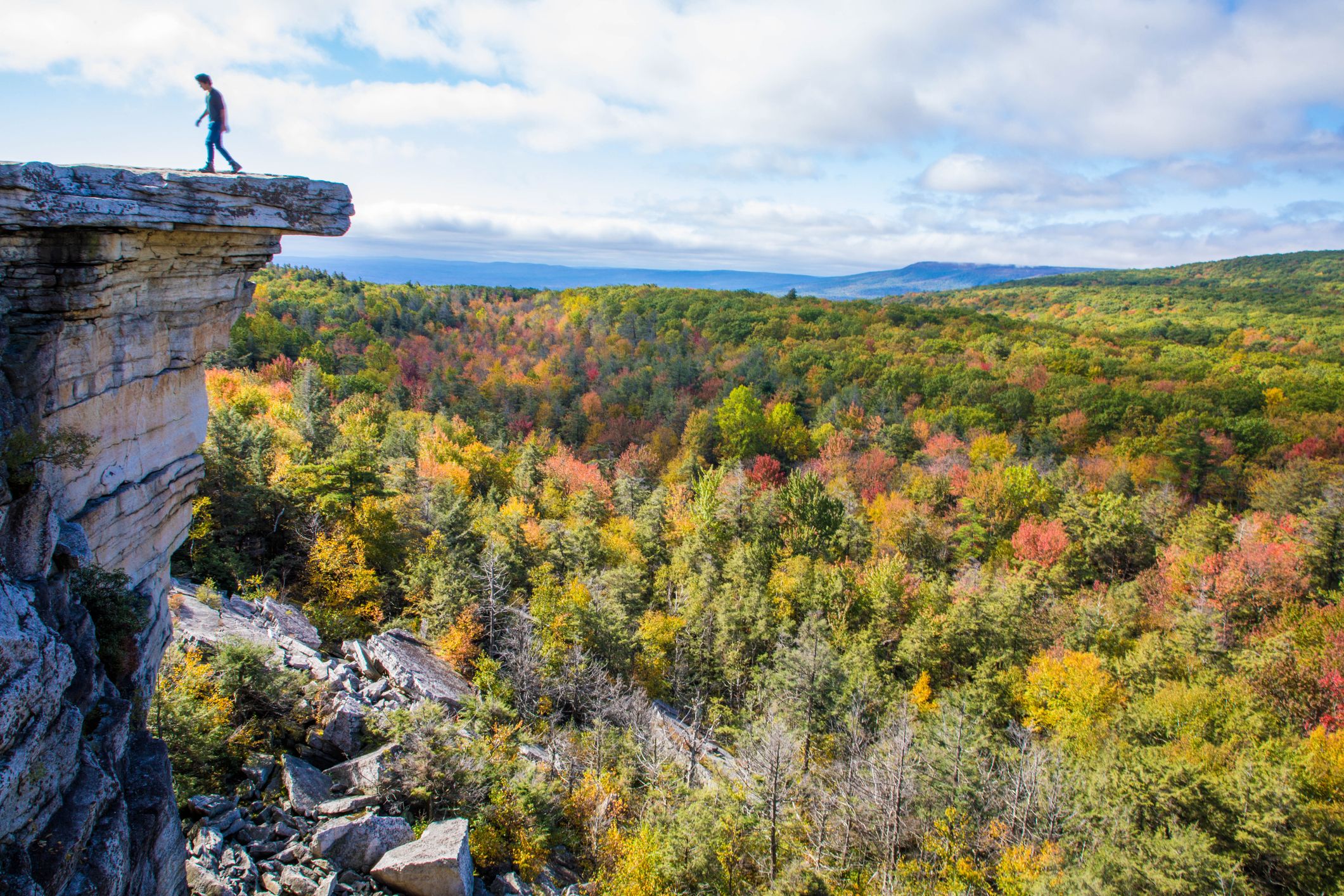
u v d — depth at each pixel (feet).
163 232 34.68
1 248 29.68
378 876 44.57
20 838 23.27
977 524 194.90
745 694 125.90
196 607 75.20
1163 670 118.62
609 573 140.15
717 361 435.53
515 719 87.04
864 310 565.12
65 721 26.18
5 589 25.29
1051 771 88.12
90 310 33.14
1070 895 64.08
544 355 451.12
